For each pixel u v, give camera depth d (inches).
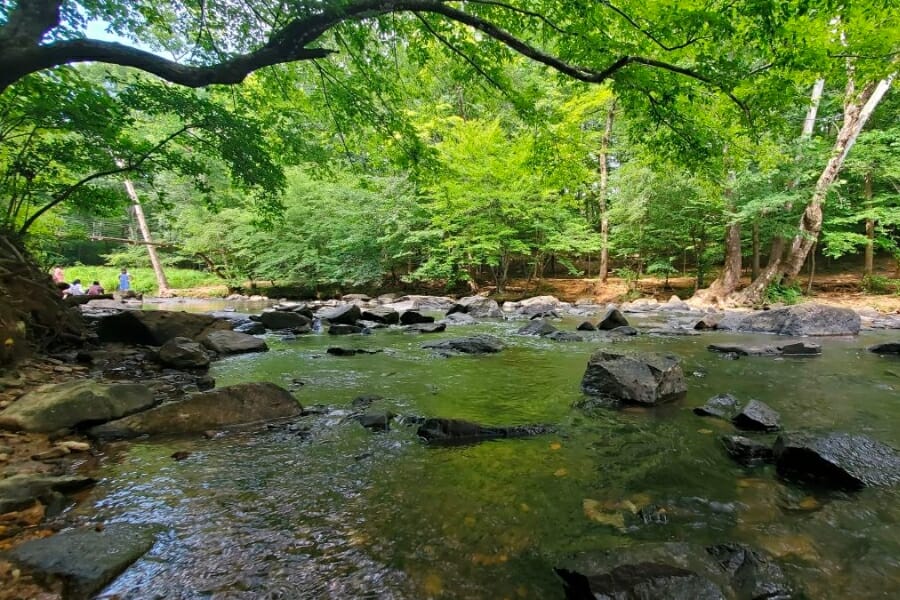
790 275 599.5
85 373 207.8
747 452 123.5
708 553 75.3
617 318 398.0
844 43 275.4
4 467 106.3
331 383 206.4
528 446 132.3
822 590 70.6
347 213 812.0
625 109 255.6
